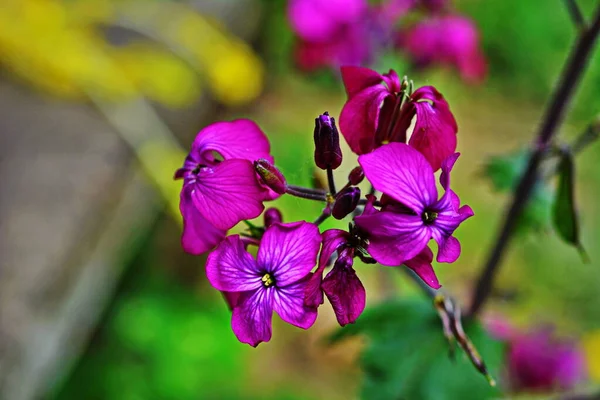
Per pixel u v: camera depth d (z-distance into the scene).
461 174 1.14
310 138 0.91
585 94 0.53
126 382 0.74
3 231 0.53
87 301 0.58
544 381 0.61
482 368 0.44
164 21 0.76
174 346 0.77
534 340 0.63
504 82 1.26
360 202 0.40
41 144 0.60
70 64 0.64
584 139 0.48
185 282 0.91
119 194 0.61
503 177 0.51
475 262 1.00
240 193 0.39
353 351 0.95
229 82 0.78
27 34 0.64
